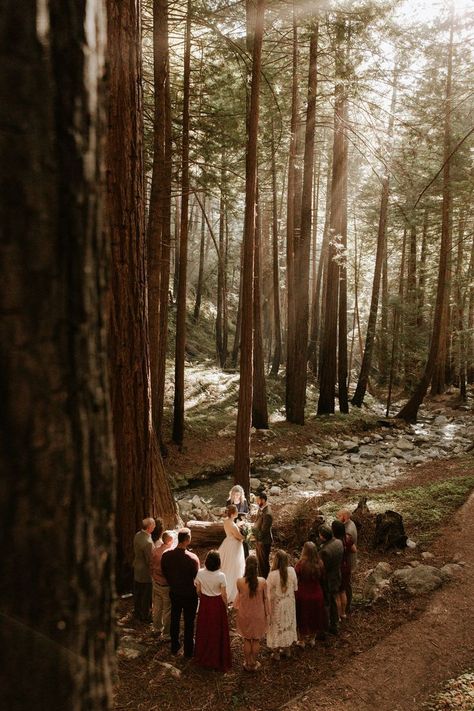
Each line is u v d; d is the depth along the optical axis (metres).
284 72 17.67
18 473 0.62
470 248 27.52
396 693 5.62
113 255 6.95
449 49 18.02
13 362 0.61
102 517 0.75
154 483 9.13
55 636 0.67
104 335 0.76
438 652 6.31
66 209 0.66
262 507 8.55
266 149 17.12
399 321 23.23
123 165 6.77
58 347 0.65
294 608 6.26
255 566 6.02
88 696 0.72
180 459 15.08
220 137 13.66
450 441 18.97
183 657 6.25
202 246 30.53
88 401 0.71
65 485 0.67
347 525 7.35
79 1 0.67
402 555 9.09
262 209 26.12
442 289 21.31
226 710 5.43
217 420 18.14
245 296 10.74
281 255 31.86
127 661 6.11
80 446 0.69
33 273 0.62
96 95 0.71
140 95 6.88
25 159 0.62
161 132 11.20
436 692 5.62
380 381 30.16
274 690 5.75
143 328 7.41
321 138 26.20
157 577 6.65
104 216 0.75
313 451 17.16
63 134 0.66
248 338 10.82
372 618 7.12
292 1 12.77
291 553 9.29
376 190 24.70
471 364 29.39
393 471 15.38
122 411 7.34
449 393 28.39
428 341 22.56
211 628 5.98
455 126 18.73
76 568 0.69
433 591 7.69
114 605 0.79
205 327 31.45
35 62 0.62
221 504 12.72
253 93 10.34
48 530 0.65
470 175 19.56
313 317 28.20
